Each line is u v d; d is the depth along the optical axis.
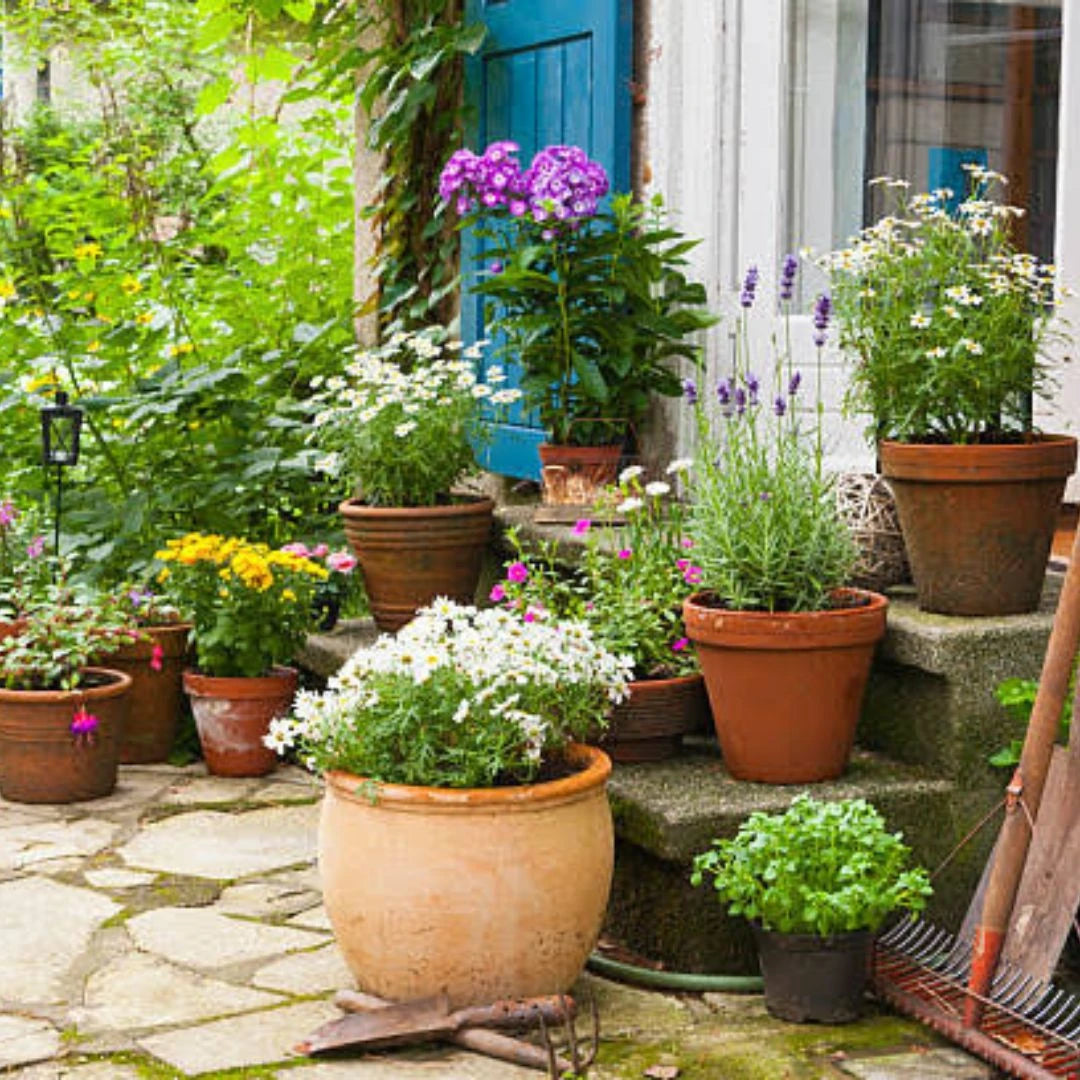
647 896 4.04
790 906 3.56
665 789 4.06
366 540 5.45
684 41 5.38
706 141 5.33
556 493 5.45
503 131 6.13
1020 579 4.21
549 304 5.45
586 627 3.88
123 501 6.22
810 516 4.09
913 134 5.50
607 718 4.23
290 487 6.40
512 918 3.54
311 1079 3.36
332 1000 3.72
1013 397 4.29
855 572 4.41
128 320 7.00
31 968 3.89
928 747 4.18
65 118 11.16
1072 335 5.35
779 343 5.23
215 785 5.40
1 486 6.44
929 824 4.08
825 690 4.02
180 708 5.71
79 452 5.96
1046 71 5.45
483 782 3.63
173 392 6.14
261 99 11.70
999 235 4.41
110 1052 3.47
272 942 4.06
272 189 7.77
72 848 4.75
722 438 5.31
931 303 4.30
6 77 12.65
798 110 5.34
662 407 5.54
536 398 5.50
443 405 5.48
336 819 3.67
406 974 3.57
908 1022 3.63
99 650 5.45
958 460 4.10
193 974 3.87
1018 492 4.13
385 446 5.48
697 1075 3.37
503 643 3.76
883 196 5.47
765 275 5.29
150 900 4.34
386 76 6.49
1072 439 4.23
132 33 11.05
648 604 4.41
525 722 3.58
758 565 4.06
